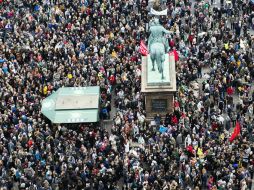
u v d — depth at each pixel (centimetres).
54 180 12250
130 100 13962
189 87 14588
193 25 16400
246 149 12406
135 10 17362
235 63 14662
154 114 13962
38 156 12656
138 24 16462
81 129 13462
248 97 14075
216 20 16525
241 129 12988
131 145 13162
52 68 14825
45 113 13762
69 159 12469
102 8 16850
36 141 12888
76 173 12212
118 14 16662
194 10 17162
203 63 15312
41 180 12338
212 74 14538
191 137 12762
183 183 12125
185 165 12169
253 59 15125
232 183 11756
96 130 13275
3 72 14838
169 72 14075
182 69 14775
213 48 15525
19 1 17612
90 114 13700
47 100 14075
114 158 12438
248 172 12056
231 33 16325
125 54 15300
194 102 13862
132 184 12025
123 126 13325
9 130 13188
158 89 13725
